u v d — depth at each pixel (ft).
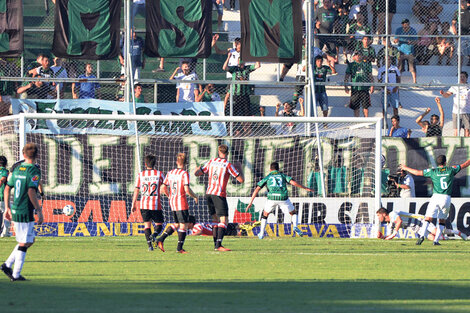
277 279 120.06
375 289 107.86
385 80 272.51
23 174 112.78
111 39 244.83
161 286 109.40
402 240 218.59
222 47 301.22
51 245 189.47
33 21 298.76
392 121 268.41
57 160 245.24
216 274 126.52
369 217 232.73
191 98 267.18
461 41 296.30
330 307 88.74
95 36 244.22
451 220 231.50
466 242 215.10
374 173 249.96
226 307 88.22
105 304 90.27
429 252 177.06
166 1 245.65
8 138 248.52
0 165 208.64
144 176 173.37
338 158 252.01
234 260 151.94
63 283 112.78
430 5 312.71
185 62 266.36
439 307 89.30
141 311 84.38
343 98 299.17
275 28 250.98
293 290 105.81
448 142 250.37
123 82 250.98
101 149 248.11
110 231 227.40
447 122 297.53
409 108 299.58
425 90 287.48
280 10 251.19
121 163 249.14
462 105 280.51
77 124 250.37
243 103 265.54
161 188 175.73
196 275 124.88
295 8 252.01
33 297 96.58
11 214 114.01
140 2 304.91
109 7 244.63
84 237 219.00
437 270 136.46
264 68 300.20
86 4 243.19
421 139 250.16
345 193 251.19
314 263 147.33
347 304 91.66
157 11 245.04
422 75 304.30
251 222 230.48
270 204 210.59
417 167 249.96
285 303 92.22
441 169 199.93
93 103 252.01
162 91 271.69
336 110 297.12
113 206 241.96
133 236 224.33
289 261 150.82
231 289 106.32
